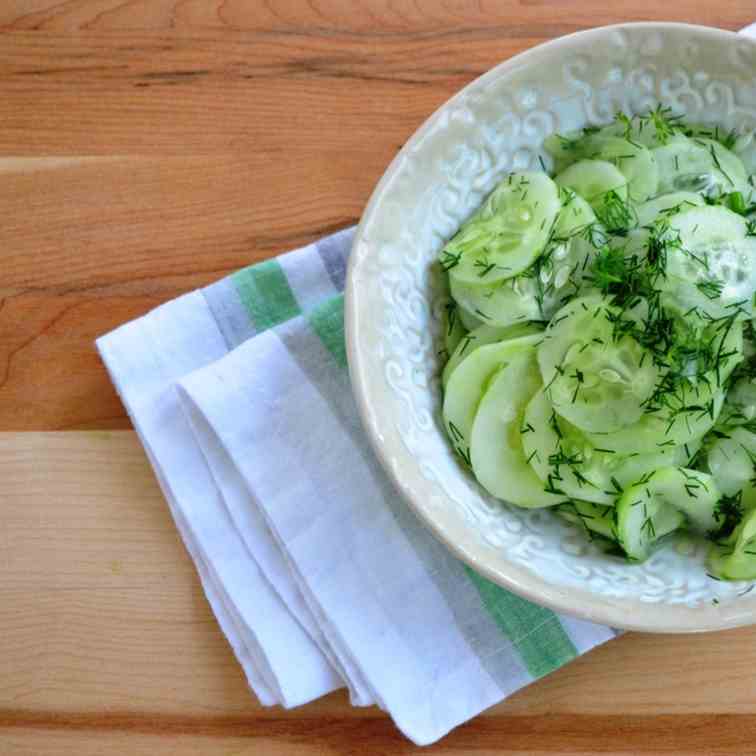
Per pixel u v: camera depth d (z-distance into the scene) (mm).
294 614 574
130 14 608
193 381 571
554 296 530
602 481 515
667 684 573
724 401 527
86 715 579
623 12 607
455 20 604
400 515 576
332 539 573
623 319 508
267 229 602
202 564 583
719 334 506
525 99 543
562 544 535
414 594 573
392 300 534
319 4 607
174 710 580
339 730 578
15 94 606
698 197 527
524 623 571
